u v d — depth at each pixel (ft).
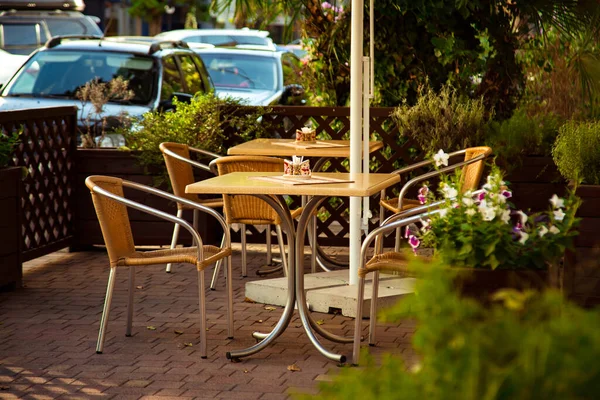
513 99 30.45
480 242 14.14
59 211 27.27
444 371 7.00
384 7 30.17
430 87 30.25
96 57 37.11
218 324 19.49
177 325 19.42
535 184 25.64
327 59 32.50
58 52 37.78
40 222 26.40
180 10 105.29
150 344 17.97
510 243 14.26
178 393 15.05
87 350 17.54
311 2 31.91
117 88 31.94
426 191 17.97
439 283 7.73
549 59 32.14
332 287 20.89
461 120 26.53
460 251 14.21
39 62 37.42
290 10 32.60
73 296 22.08
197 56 41.68
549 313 7.47
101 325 17.31
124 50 37.60
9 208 22.34
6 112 23.88
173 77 37.52
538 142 25.73
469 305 7.63
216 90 43.75
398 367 7.32
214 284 22.98
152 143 27.20
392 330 18.76
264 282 21.58
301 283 17.39
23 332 18.81
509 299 7.66
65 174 27.55
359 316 16.34
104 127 32.45
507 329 7.21
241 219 22.38
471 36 30.19
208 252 17.75
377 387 7.23
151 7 88.02
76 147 27.81
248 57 46.34
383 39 30.83
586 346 6.78
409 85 30.99
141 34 102.63
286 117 29.60
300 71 34.24
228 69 45.47
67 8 57.67
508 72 30.12
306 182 17.08
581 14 28.27
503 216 14.34
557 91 32.96
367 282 21.07
